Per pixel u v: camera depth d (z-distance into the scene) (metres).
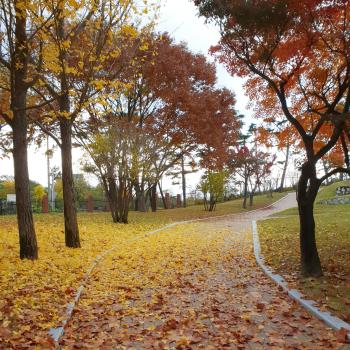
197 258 12.62
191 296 8.09
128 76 15.64
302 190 9.25
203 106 27.00
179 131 27.48
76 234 13.86
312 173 9.18
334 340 5.17
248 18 8.54
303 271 9.09
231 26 9.02
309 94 10.34
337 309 6.37
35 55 10.95
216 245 15.42
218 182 35.78
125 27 9.43
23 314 6.21
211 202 36.56
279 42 9.34
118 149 21.84
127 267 11.14
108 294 8.20
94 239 16.12
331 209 27.59
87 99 9.67
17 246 12.45
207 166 32.41
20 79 9.77
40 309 6.59
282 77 9.52
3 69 11.77
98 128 21.38
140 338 5.67
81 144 22.34
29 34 9.84
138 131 22.34
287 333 5.62
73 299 7.44
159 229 21.36
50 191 39.75
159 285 9.14
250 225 23.14
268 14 8.40
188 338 5.51
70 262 10.88
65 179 13.90
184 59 27.12
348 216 20.81
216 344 5.34
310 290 7.73
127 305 7.45
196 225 24.06
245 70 10.23
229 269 10.83
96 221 23.41
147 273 10.38
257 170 42.25
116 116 23.08
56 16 8.49
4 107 12.73
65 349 5.12
